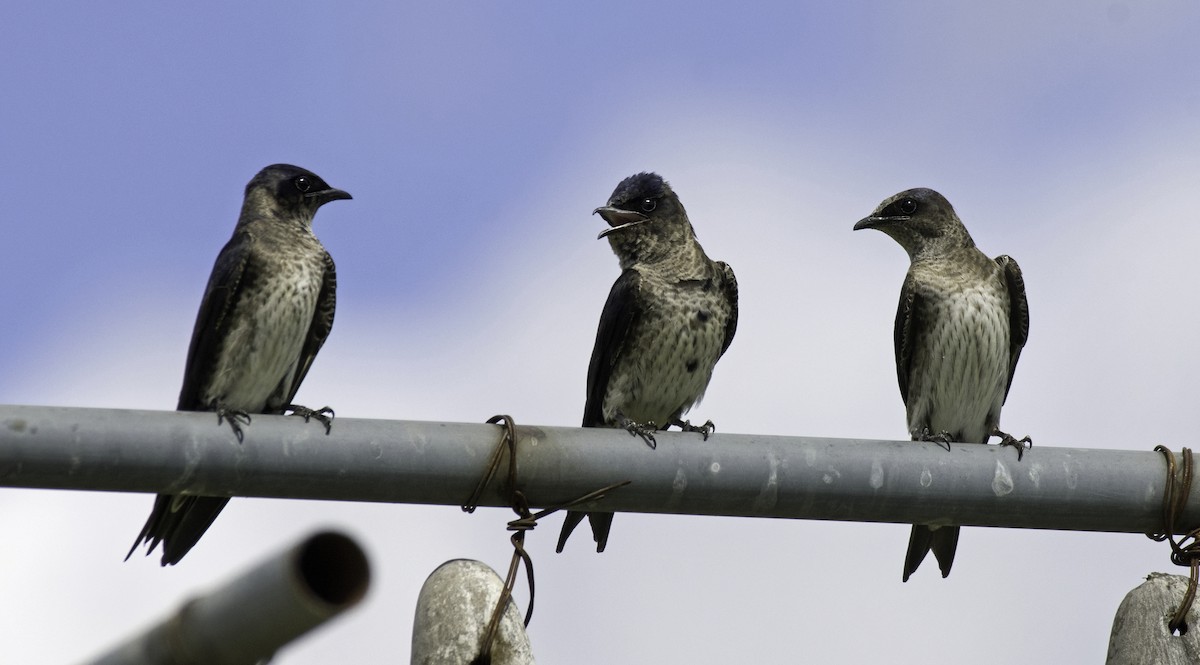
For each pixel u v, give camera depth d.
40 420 8.30
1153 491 9.79
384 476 8.88
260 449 8.65
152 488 8.55
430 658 8.23
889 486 9.55
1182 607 9.16
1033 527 9.88
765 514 9.56
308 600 5.19
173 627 5.64
